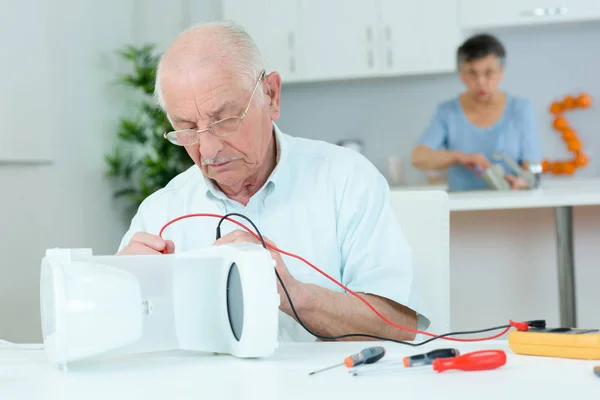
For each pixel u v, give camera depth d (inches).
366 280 54.3
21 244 130.9
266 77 53.6
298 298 46.9
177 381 33.2
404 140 190.2
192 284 39.0
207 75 48.1
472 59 149.9
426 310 59.8
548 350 35.8
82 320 36.1
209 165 51.1
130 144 172.7
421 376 32.2
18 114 125.7
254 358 38.5
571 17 171.0
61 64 144.9
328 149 62.4
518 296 120.2
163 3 191.2
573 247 115.6
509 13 173.2
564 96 183.0
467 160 148.3
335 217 59.2
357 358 34.8
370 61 178.2
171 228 61.7
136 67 164.7
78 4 153.1
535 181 129.9
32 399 30.7
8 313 126.9
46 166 138.9
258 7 181.0
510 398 27.7
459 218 121.4
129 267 37.9
